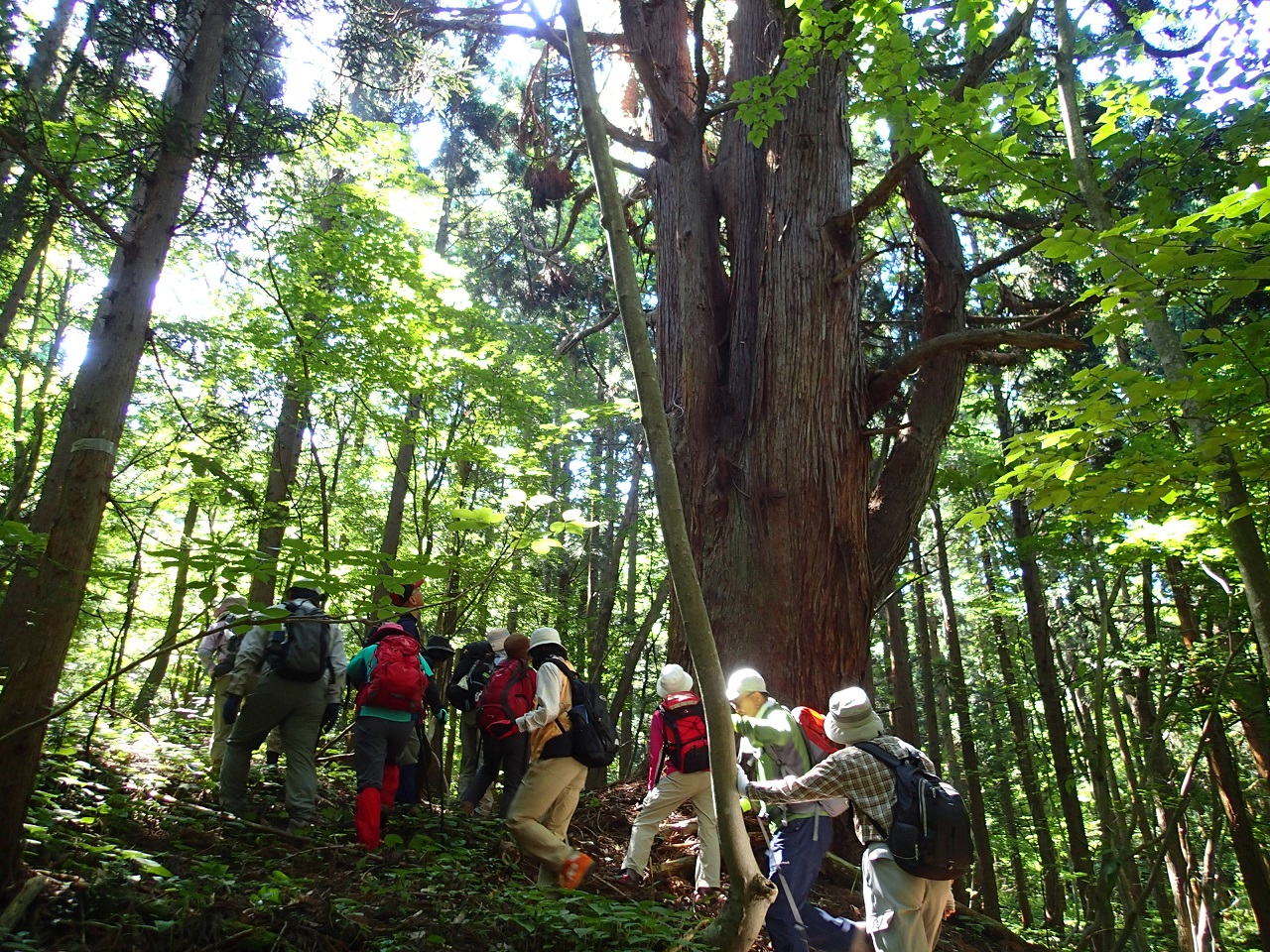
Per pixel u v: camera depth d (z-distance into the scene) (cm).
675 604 682
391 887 372
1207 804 1138
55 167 374
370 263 760
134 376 337
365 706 461
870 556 684
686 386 725
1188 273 321
